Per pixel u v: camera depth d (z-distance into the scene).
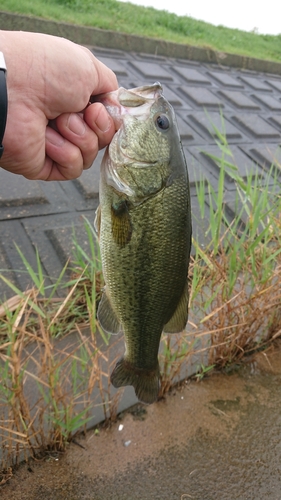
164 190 0.26
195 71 1.14
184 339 0.42
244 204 0.49
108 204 0.26
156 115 0.26
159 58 1.13
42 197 0.59
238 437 0.41
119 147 0.25
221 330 0.44
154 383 0.31
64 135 0.25
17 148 0.24
